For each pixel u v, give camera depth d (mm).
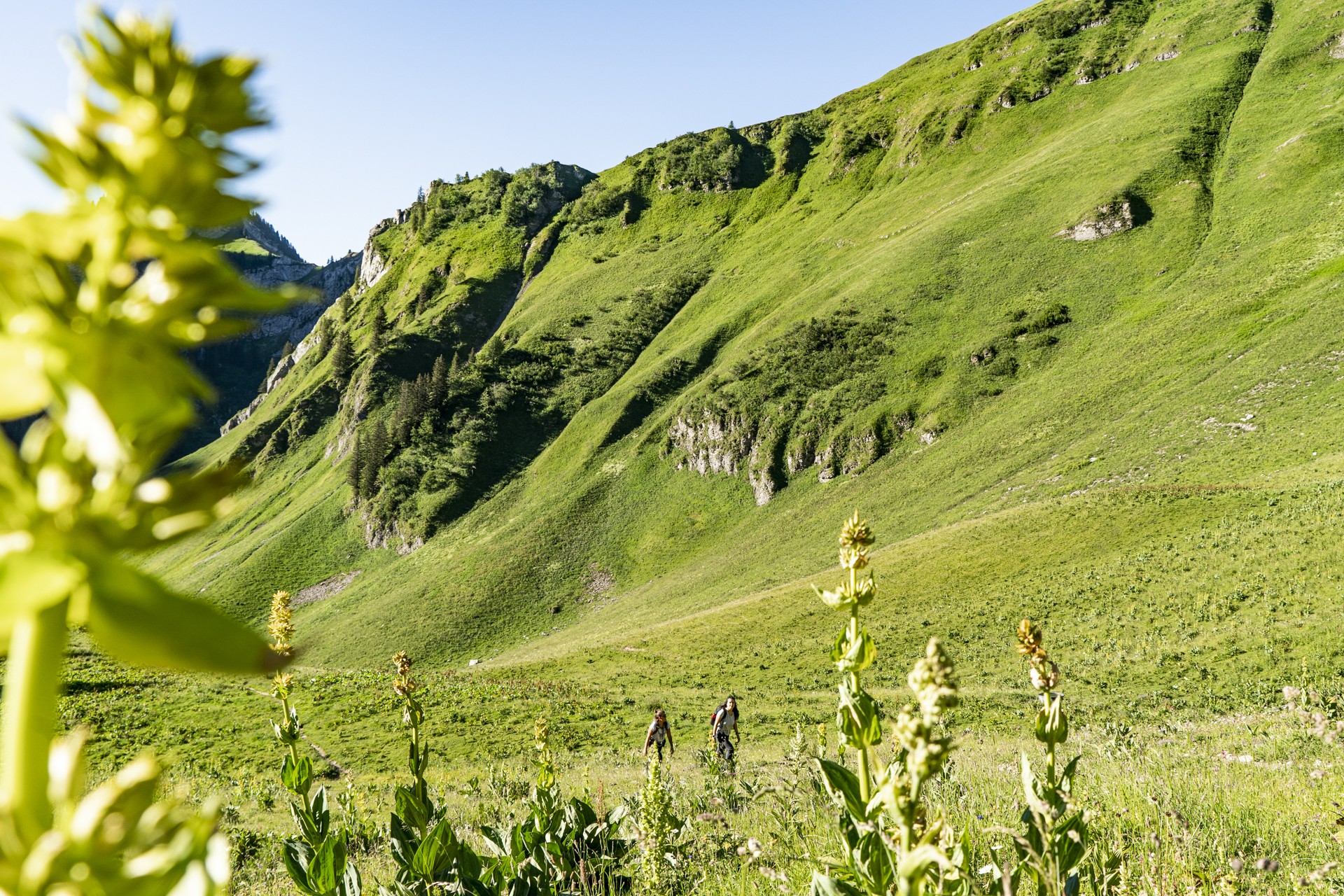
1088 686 35969
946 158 184500
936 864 2268
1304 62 145500
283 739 4137
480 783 16078
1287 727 12281
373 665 104500
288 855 3881
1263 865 3520
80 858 490
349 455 165750
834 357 130125
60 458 476
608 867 4887
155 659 475
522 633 109562
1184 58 166375
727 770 13070
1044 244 133750
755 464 123125
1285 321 89188
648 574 115375
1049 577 52812
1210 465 70062
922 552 64438
